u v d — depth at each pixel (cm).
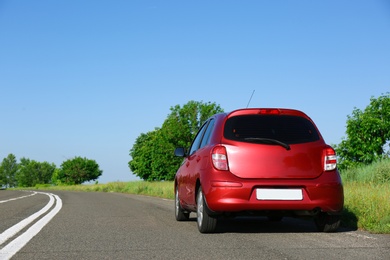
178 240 649
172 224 878
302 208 674
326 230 721
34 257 524
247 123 708
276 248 565
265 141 693
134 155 9456
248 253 532
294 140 699
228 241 632
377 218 768
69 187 6819
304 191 678
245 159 685
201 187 715
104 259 509
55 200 1938
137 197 2216
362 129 1898
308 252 534
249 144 691
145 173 7169
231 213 685
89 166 15150
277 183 673
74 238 681
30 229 798
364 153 1914
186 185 842
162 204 1544
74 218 1009
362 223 767
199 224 738
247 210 673
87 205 1505
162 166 5519
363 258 495
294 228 784
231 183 673
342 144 1959
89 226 844
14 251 565
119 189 4112
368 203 848
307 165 689
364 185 1341
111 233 737
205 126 836
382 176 1545
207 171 700
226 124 714
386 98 1911
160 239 661
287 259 491
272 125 707
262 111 716
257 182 673
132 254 539
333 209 681
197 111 5403
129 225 860
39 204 1603
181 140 5334
